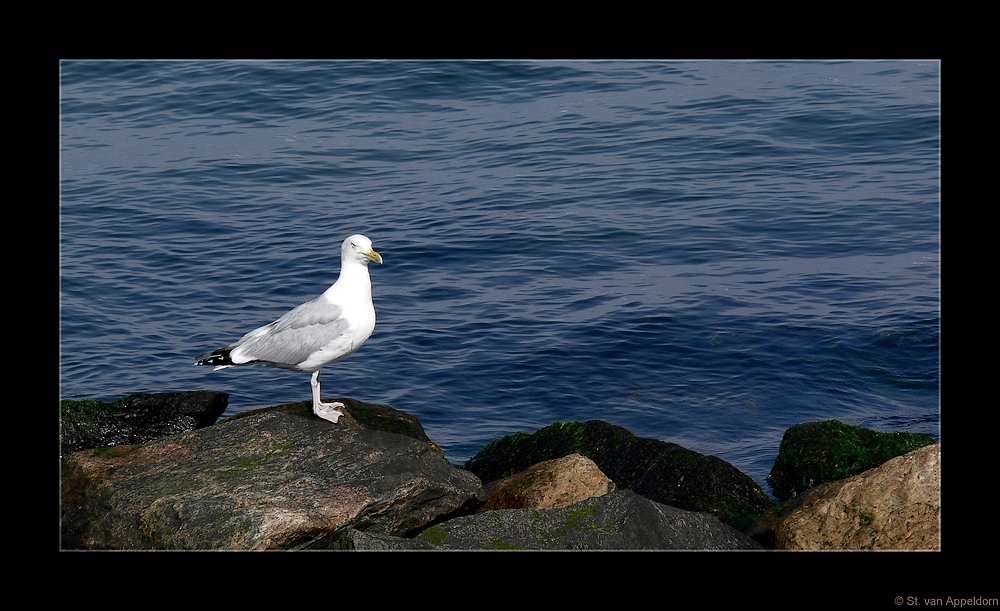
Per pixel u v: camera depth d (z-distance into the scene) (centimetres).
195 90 2678
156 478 984
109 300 1702
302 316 1104
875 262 1798
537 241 1895
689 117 2475
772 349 1554
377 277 1780
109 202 2077
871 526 977
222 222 1988
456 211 2016
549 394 1462
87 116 2539
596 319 1639
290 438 1033
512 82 2711
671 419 1409
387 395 1459
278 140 2392
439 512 981
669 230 1936
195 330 1619
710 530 984
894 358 1523
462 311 1670
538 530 948
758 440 1355
